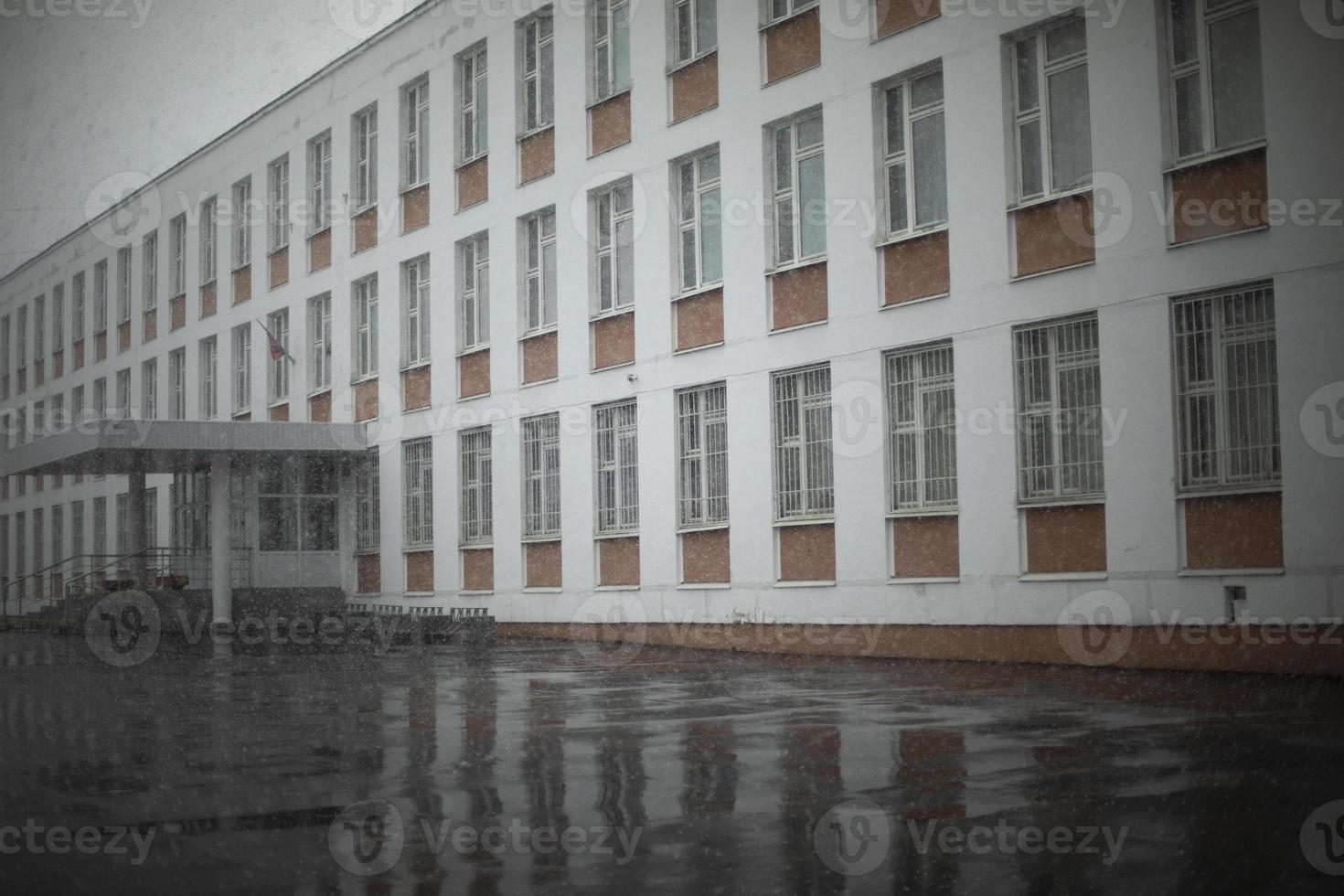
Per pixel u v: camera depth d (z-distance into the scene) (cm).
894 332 1812
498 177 2650
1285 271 1370
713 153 2158
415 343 2942
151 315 4122
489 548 2658
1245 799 665
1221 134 1462
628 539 2297
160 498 3909
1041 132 1652
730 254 2088
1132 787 703
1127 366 1516
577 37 2442
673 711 1134
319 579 3133
